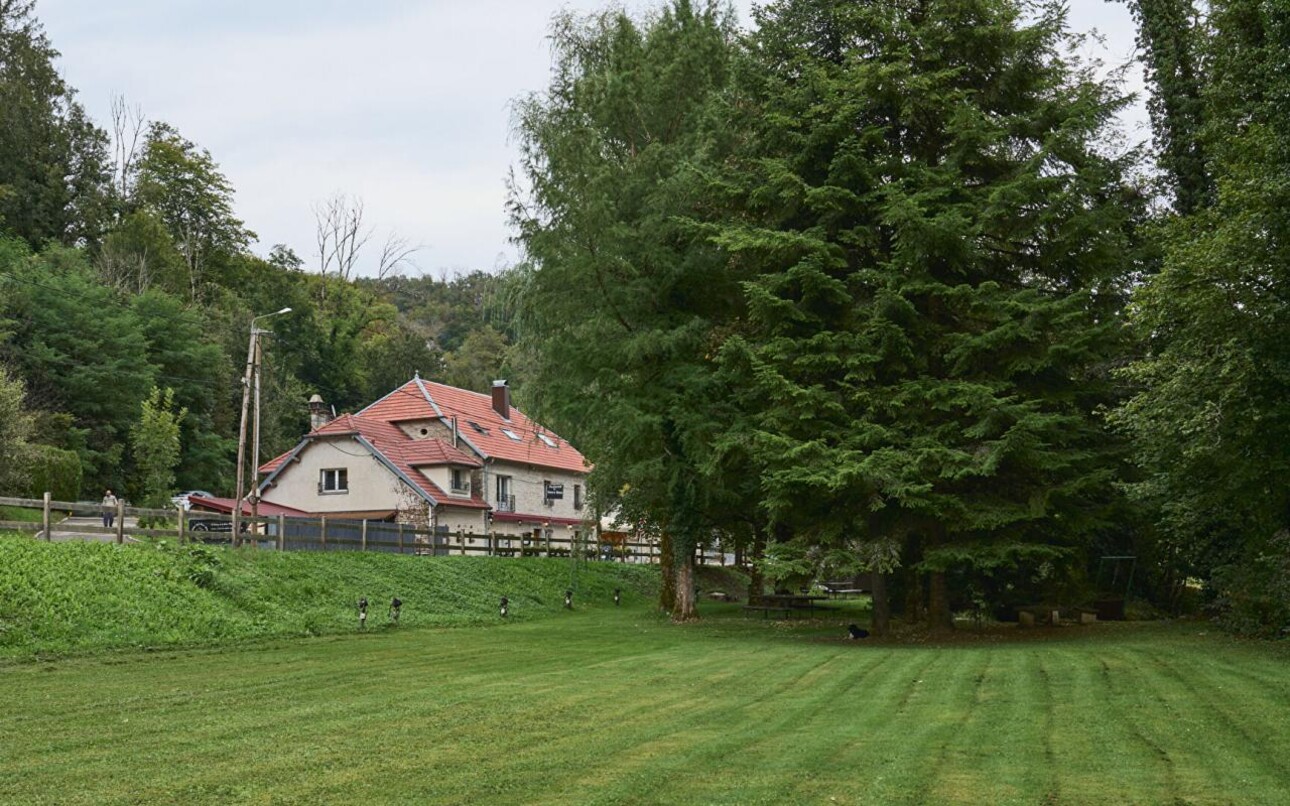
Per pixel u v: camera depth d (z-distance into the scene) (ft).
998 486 81.00
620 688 49.80
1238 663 53.62
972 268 81.35
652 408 91.15
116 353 188.44
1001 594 95.81
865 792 27.94
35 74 228.43
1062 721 38.14
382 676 54.75
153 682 51.62
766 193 85.15
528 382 100.37
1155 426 66.85
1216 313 59.77
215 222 278.67
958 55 83.97
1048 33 82.69
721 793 27.94
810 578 81.71
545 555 154.20
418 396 182.70
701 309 98.63
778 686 50.44
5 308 173.68
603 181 94.22
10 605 65.26
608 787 28.66
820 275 78.23
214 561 88.28
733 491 95.55
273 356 248.93
